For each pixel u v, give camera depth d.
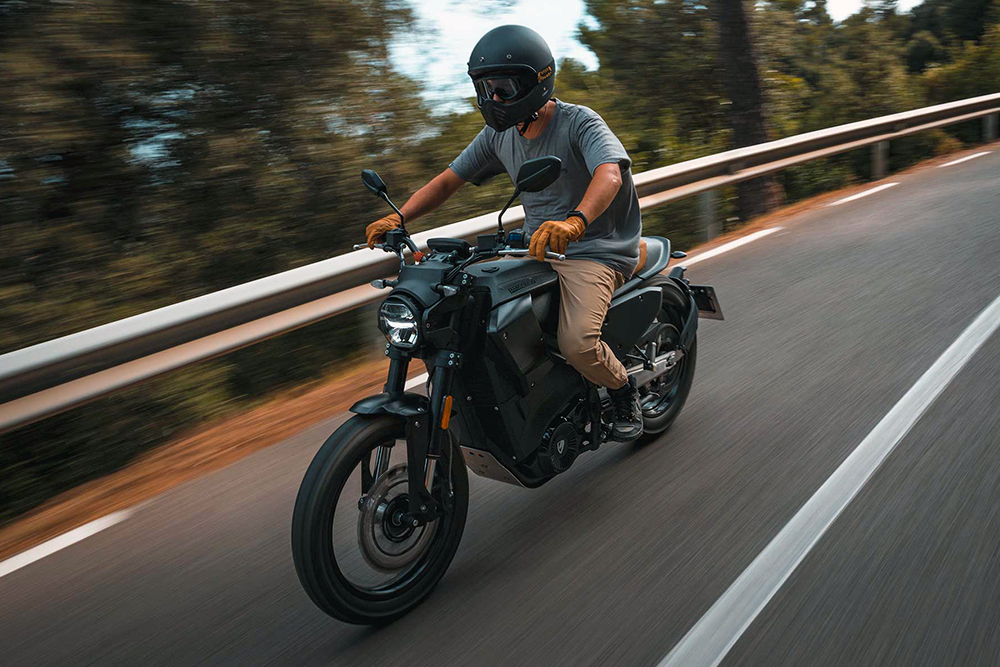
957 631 2.52
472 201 7.45
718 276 7.03
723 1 11.18
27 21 5.49
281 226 6.52
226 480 4.08
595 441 3.57
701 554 3.07
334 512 2.69
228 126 6.46
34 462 4.59
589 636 2.67
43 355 3.54
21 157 5.45
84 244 5.67
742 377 4.72
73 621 3.01
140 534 3.62
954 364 4.57
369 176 3.21
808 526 3.17
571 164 3.29
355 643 2.77
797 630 2.60
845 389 4.41
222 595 3.10
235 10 6.29
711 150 11.77
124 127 6.05
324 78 6.82
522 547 3.26
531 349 3.18
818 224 8.80
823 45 15.82
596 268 3.38
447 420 2.97
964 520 3.10
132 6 5.81
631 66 12.86
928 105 16.58
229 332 4.29
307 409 4.91
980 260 6.60
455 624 2.81
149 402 4.93
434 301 2.81
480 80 3.06
